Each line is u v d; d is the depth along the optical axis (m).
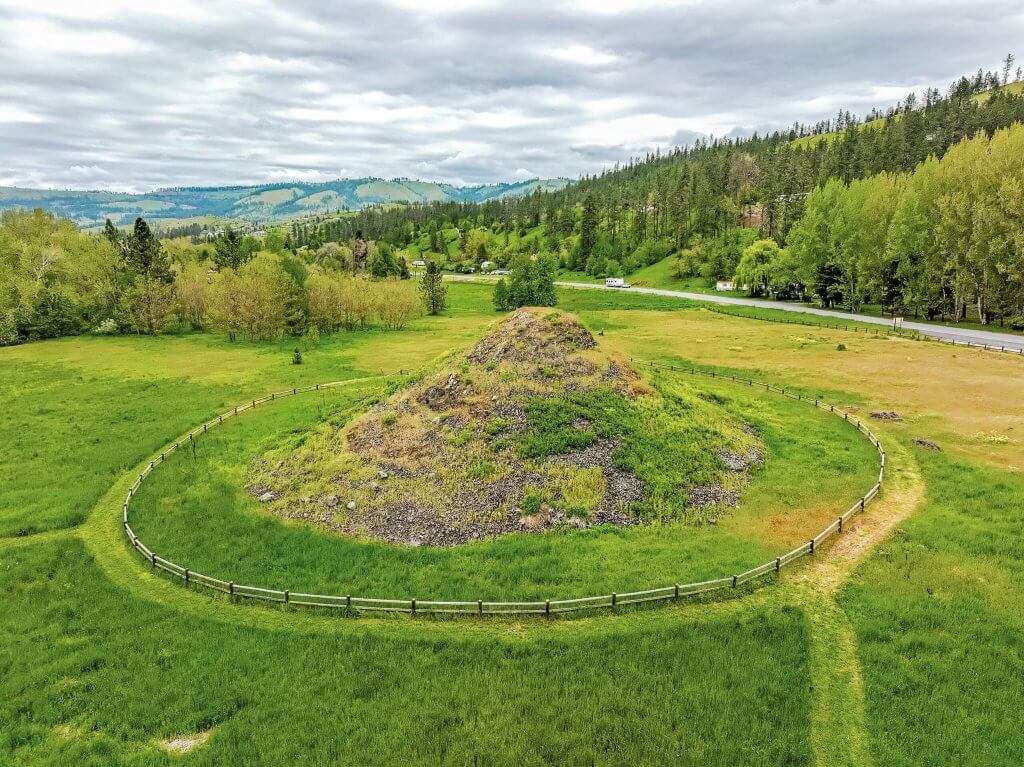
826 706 20.97
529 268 144.88
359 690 22.17
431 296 143.25
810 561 29.50
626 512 33.62
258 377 73.69
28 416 57.62
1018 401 54.44
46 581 29.80
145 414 57.97
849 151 183.88
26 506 37.81
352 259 194.25
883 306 113.38
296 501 37.00
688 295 157.12
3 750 19.69
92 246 124.88
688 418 43.38
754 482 37.97
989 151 95.38
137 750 19.86
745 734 19.88
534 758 19.11
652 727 20.20
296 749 19.67
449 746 19.70
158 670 23.31
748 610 26.03
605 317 124.19
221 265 142.38
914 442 44.78
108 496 39.88
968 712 20.42
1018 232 85.75
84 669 23.52
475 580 28.34
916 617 24.95
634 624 25.28
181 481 41.41
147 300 110.06
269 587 28.48
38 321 104.38
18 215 132.38
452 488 35.47
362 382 69.69
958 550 29.91
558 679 22.45
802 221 133.88
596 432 38.91
